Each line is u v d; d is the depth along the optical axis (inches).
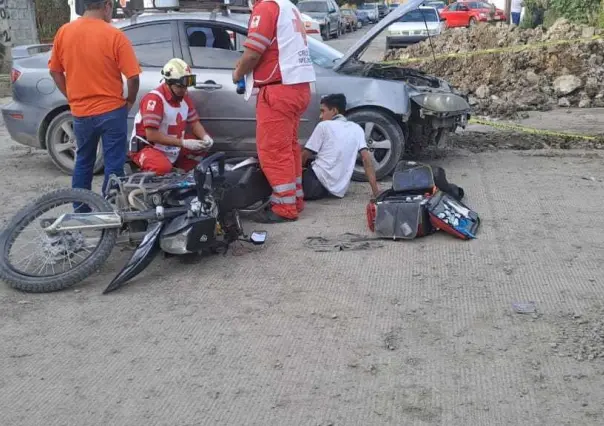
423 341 158.2
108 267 205.3
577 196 260.4
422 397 137.3
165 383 144.6
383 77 309.1
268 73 227.1
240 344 159.2
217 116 283.7
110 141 219.6
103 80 214.8
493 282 186.7
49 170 325.4
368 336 161.0
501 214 240.4
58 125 303.4
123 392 141.9
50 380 147.1
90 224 189.0
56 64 219.9
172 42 290.5
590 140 363.6
